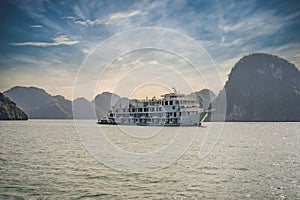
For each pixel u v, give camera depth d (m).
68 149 28.83
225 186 15.45
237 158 23.94
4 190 14.48
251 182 16.22
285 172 18.58
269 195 14.04
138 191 14.59
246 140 42.03
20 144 33.69
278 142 39.12
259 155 25.89
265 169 19.44
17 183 15.62
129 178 16.89
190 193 14.34
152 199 13.54
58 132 54.84
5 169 18.91
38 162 21.45
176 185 15.59
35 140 38.75
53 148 29.73
